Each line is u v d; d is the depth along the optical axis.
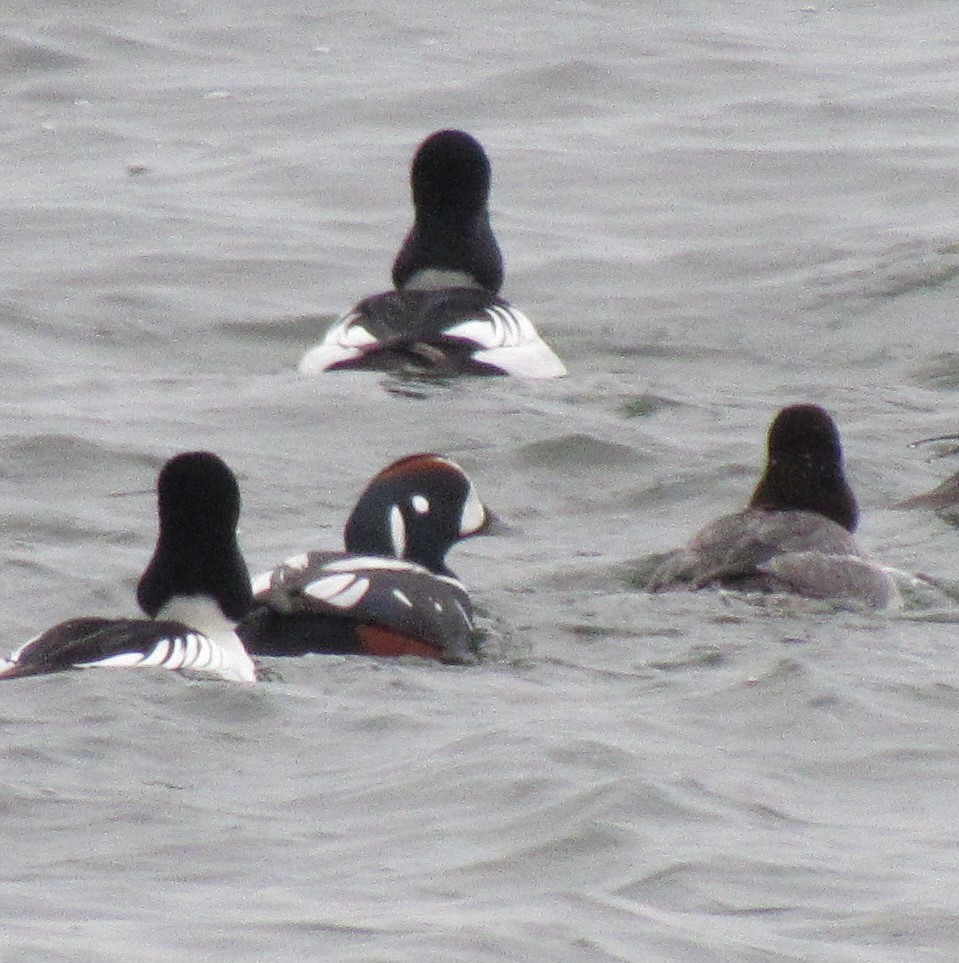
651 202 25.94
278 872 9.15
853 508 14.66
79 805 9.83
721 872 9.15
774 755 10.66
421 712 11.20
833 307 22.16
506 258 24.00
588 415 18.45
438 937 8.44
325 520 15.94
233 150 28.06
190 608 12.06
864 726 11.08
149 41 32.59
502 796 9.95
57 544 15.07
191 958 8.24
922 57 31.77
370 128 28.86
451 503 13.73
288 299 22.94
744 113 29.08
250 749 10.59
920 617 13.36
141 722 10.74
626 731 10.92
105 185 26.61
